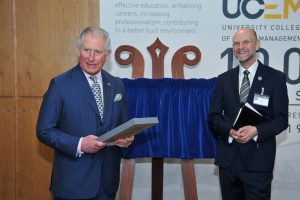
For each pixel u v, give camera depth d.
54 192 1.95
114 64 3.34
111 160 2.02
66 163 1.92
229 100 2.55
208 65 3.35
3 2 3.24
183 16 3.33
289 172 3.43
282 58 3.35
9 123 3.29
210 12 3.33
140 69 3.16
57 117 1.91
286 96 2.50
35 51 3.27
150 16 3.32
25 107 3.29
